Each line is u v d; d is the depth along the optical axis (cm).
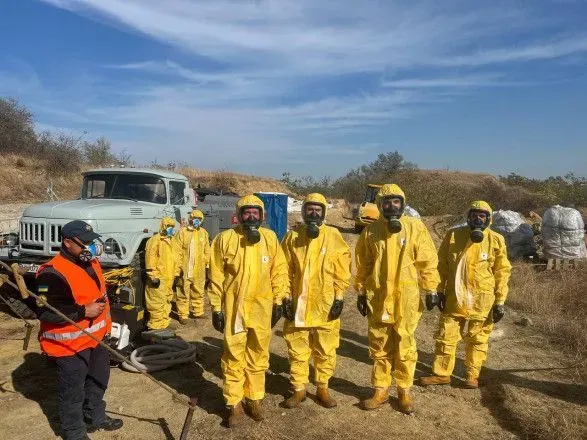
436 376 572
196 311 833
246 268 462
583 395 546
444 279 574
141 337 695
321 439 450
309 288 498
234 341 463
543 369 621
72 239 413
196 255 810
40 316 407
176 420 484
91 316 416
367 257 511
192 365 626
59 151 2675
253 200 462
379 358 507
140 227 847
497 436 461
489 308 555
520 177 3131
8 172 2395
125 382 569
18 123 2709
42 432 457
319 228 496
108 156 3098
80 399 424
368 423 481
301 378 509
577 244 1134
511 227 1237
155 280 737
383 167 3850
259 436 450
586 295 904
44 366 607
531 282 980
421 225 500
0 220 1150
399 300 489
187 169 3131
